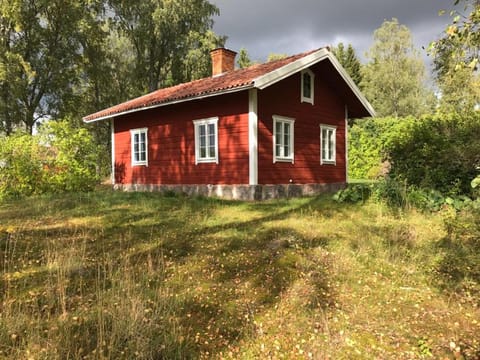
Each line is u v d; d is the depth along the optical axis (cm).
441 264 462
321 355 287
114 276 425
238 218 763
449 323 337
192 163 1225
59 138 1286
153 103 1215
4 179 1184
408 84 3934
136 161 1470
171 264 488
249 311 365
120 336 302
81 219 768
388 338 313
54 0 2184
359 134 2000
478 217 577
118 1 2669
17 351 274
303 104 1235
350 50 3900
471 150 768
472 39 396
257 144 1050
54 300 371
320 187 1303
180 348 296
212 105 1152
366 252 518
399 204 807
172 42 3005
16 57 2067
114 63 3152
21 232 649
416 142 911
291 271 461
